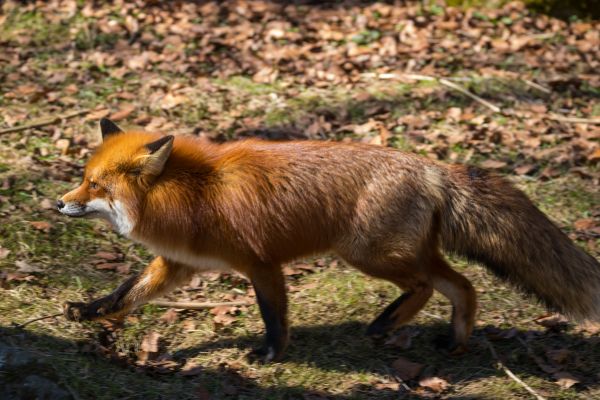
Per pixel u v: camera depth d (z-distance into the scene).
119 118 15.48
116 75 17.17
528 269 9.95
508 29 19.39
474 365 10.05
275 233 9.62
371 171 9.78
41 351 9.51
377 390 9.57
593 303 9.88
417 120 15.61
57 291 11.00
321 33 19.02
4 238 11.87
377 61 17.97
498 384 9.69
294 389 9.54
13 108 15.70
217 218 9.54
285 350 10.20
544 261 9.90
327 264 12.12
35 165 13.82
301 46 18.56
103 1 20.11
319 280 11.69
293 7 20.42
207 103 16.14
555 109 16.36
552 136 15.27
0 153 14.06
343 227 9.74
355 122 15.70
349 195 9.70
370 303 11.12
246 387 9.55
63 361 9.38
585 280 9.88
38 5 19.80
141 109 15.93
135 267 11.83
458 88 16.72
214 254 9.75
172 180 9.56
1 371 8.79
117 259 11.92
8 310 10.37
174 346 10.38
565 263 9.91
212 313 10.96
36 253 11.70
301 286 11.61
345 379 9.75
